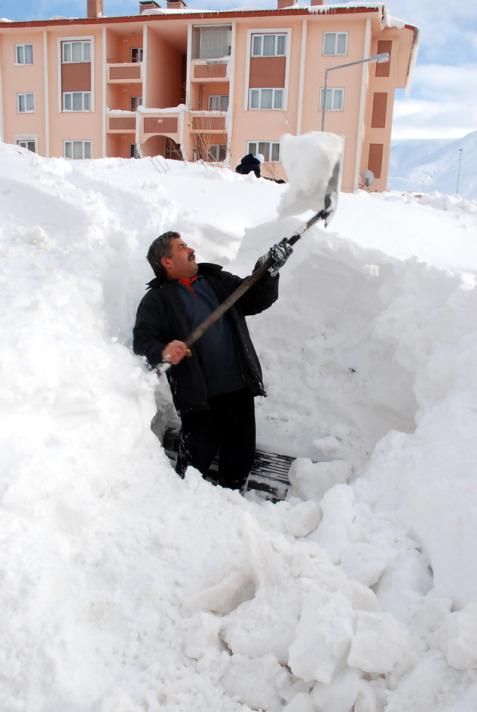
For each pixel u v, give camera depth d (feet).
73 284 9.55
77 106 78.89
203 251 12.42
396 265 11.11
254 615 6.03
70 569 6.31
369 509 7.45
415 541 6.81
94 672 5.48
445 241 15.03
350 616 5.59
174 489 7.99
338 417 11.19
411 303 10.23
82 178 14.70
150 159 23.56
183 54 85.15
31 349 7.49
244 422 9.87
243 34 71.77
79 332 8.70
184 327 9.26
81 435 7.48
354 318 11.87
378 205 18.58
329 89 70.95
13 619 5.49
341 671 5.36
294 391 11.67
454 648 5.22
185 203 15.01
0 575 5.73
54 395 7.47
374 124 75.77
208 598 6.27
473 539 6.13
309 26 70.18
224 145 73.87
